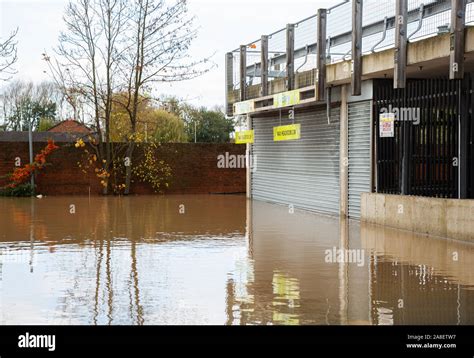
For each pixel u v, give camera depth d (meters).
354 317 7.02
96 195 26.75
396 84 14.22
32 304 7.56
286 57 19.89
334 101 18.17
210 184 28.50
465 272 9.50
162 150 27.81
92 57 26.20
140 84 26.55
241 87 23.66
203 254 11.27
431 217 13.41
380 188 15.93
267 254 11.27
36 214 18.52
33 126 56.62
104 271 9.62
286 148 22.16
